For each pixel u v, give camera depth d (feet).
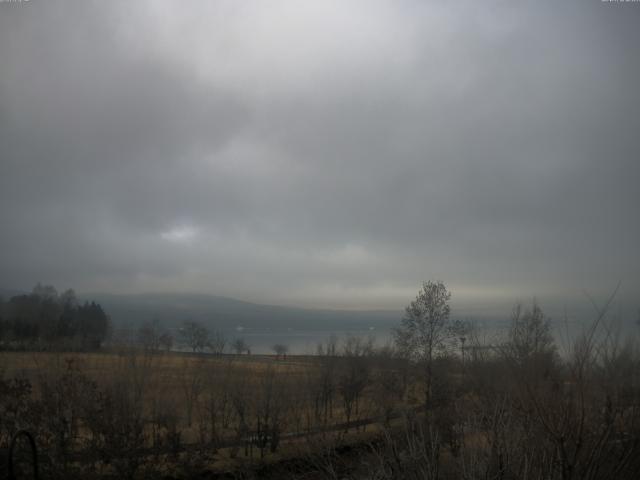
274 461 61.72
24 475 46.73
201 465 62.18
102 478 54.13
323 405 89.04
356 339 102.42
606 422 20.89
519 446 21.76
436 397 52.65
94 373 64.34
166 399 72.54
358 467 30.50
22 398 50.42
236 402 75.87
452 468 24.21
